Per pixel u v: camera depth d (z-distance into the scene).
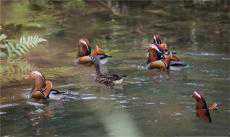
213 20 23.00
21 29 21.31
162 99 12.64
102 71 15.45
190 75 14.65
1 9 24.73
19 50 17.77
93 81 14.49
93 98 12.93
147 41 19.44
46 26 22.09
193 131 10.45
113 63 16.38
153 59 15.70
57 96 13.06
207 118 11.16
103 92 13.41
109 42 19.45
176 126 10.77
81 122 11.26
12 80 14.88
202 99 11.27
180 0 28.50
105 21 23.42
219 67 15.36
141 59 16.80
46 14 24.42
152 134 10.29
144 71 15.30
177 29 21.41
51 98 13.03
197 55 16.89
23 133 10.77
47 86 13.20
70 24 22.66
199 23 22.45
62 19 23.56
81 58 16.66
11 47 17.78
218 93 12.98
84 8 26.06
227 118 11.19
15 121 11.54
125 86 13.84
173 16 24.30
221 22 22.50
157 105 12.20
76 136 10.48
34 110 12.25
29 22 22.55
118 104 12.37
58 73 15.52
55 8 25.66
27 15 23.89
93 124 11.09
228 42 18.69
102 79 14.26
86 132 10.66
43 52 18.09
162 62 15.34
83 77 14.98
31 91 13.35
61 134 10.63
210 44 18.45
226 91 13.13
